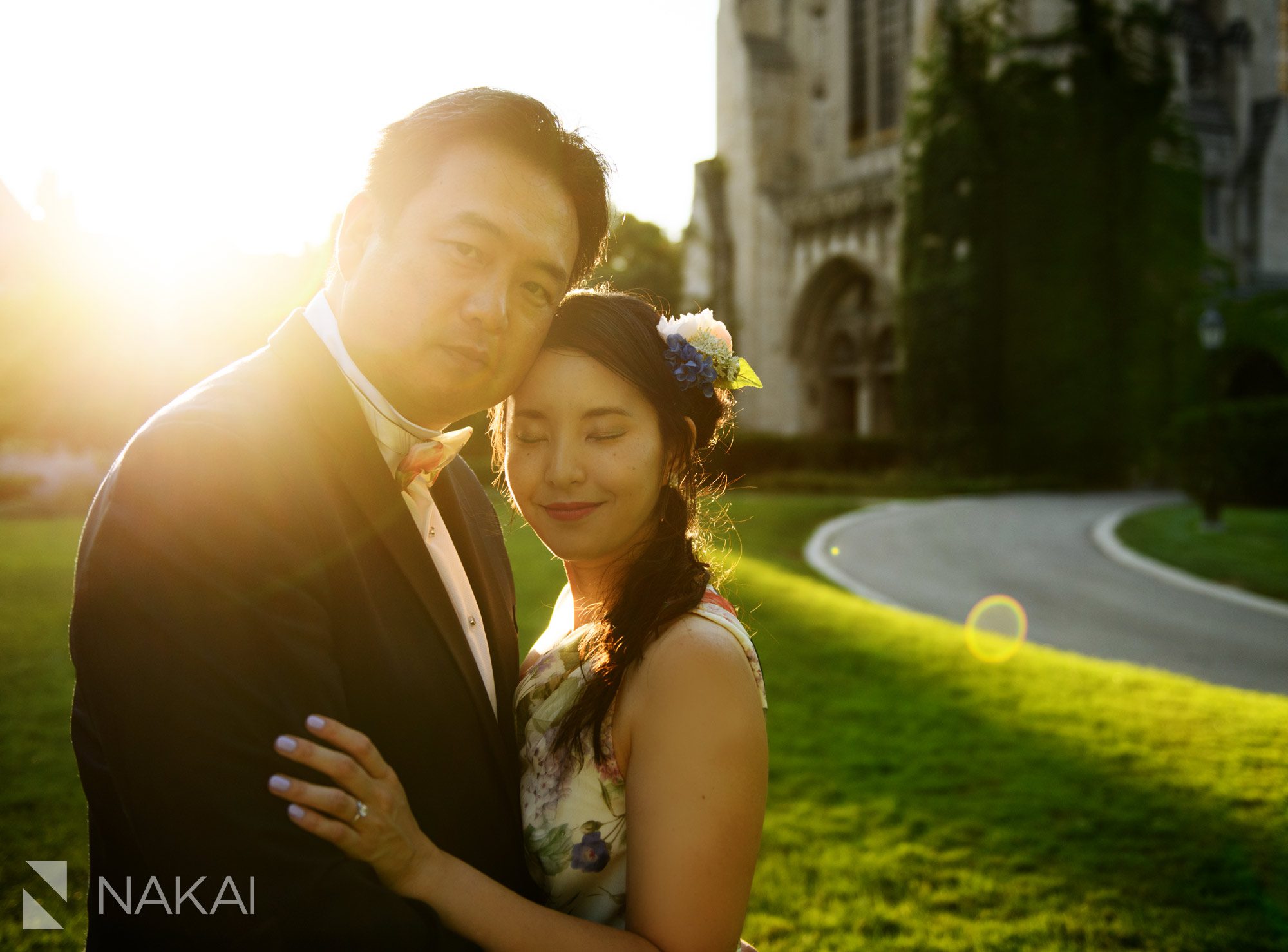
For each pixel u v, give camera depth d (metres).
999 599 13.74
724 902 1.42
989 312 33.47
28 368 19.56
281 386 1.49
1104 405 32.94
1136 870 4.25
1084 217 33.09
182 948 1.18
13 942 3.23
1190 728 6.17
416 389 1.50
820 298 43.12
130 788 1.19
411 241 1.47
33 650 6.89
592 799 1.56
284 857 1.19
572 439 1.63
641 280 45.81
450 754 1.49
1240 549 17.31
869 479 32.69
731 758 1.44
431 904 1.33
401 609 1.49
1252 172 41.97
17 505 20.91
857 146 42.84
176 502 1.26
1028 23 33.72
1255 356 35.31
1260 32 43.28
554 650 1.76
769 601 10.23
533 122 1.48
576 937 1.38
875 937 3.69
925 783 5.25
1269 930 3.75
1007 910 3.91
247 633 1.24
